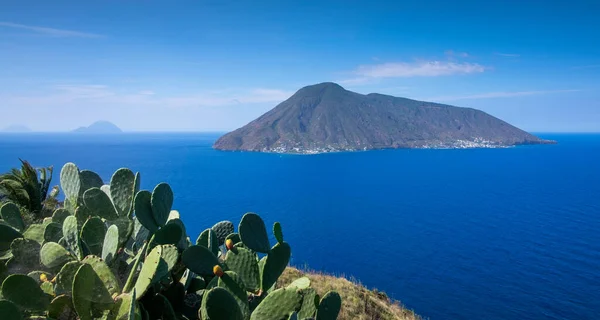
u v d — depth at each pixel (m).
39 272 2.48
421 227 118.50
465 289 68.69
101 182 3.59
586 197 174.88
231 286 2.33
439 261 85.12
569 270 80.62
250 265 2.63
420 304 61.53
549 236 109.56
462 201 165.12
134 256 2.72
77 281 1.80
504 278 74.88
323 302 2.32
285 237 104.69
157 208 2.58
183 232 3.01
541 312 60.22
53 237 2.83
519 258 88.69
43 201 13.58
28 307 2.01
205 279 2.63
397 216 134.38
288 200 161.62
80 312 1.82
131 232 2.71
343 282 12.96
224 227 3.52
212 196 168.00
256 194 175.50
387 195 178.75
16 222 3.66
